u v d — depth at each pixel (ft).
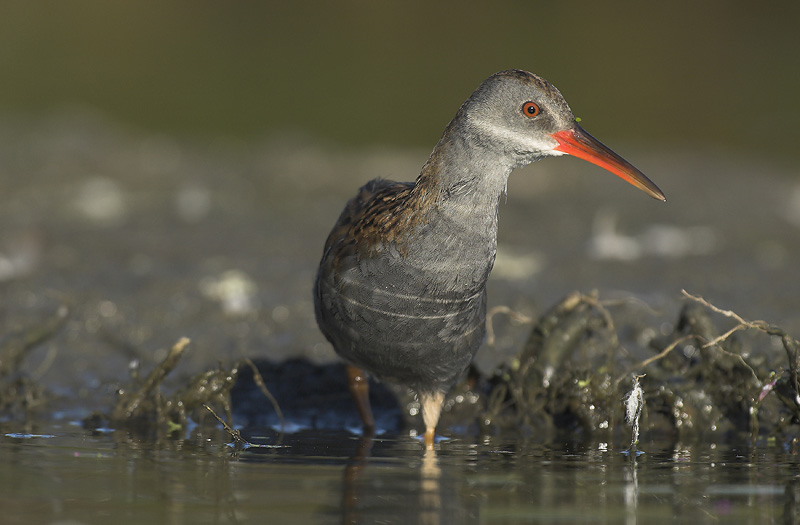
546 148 28.71
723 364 32.14
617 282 46.98
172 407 32.07
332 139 87.04
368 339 28.81
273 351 38.65
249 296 44.06
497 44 121.90
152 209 62.08
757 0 140.05
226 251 52.37
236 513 21.97
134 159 75.77
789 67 114.73
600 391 32.07
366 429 32.19
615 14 136.05
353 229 29.01
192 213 61.26
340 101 100.22
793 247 55.83
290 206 63.98
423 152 81.61
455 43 123.24
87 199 63.52
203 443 29.07
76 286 45.03
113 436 29.89
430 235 27.63
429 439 30.30
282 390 35.78
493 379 34.65
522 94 28.30
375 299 28.12
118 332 40.16
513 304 42.75
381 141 86.69
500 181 28.50
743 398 31.96
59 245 52.37
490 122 28.14
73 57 113.09
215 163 76.13
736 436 31.42
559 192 68.03
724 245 55.67
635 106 98.73
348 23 132.87
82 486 23.90
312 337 39.96
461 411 34.37
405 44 122.93
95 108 94.84
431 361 29.19
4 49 113.80
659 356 31.07
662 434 31.73
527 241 55.21
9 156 73.61
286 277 47.34
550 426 32.73
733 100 102.53
